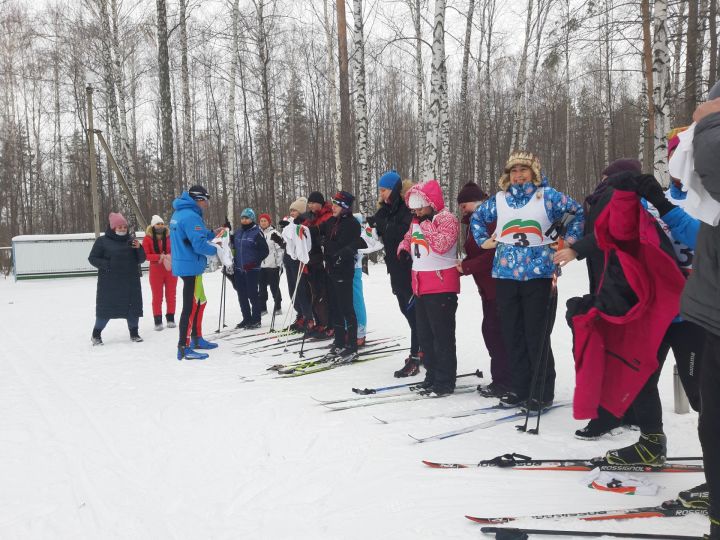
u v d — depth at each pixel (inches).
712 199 67.4
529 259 140.2
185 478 118.6
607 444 123.6
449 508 96.9
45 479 119.6
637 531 85.0
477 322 279.0
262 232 300.7
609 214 103.0
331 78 670.5
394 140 1237.7
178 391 184.5
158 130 1352.1
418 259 165.5
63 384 196.9
